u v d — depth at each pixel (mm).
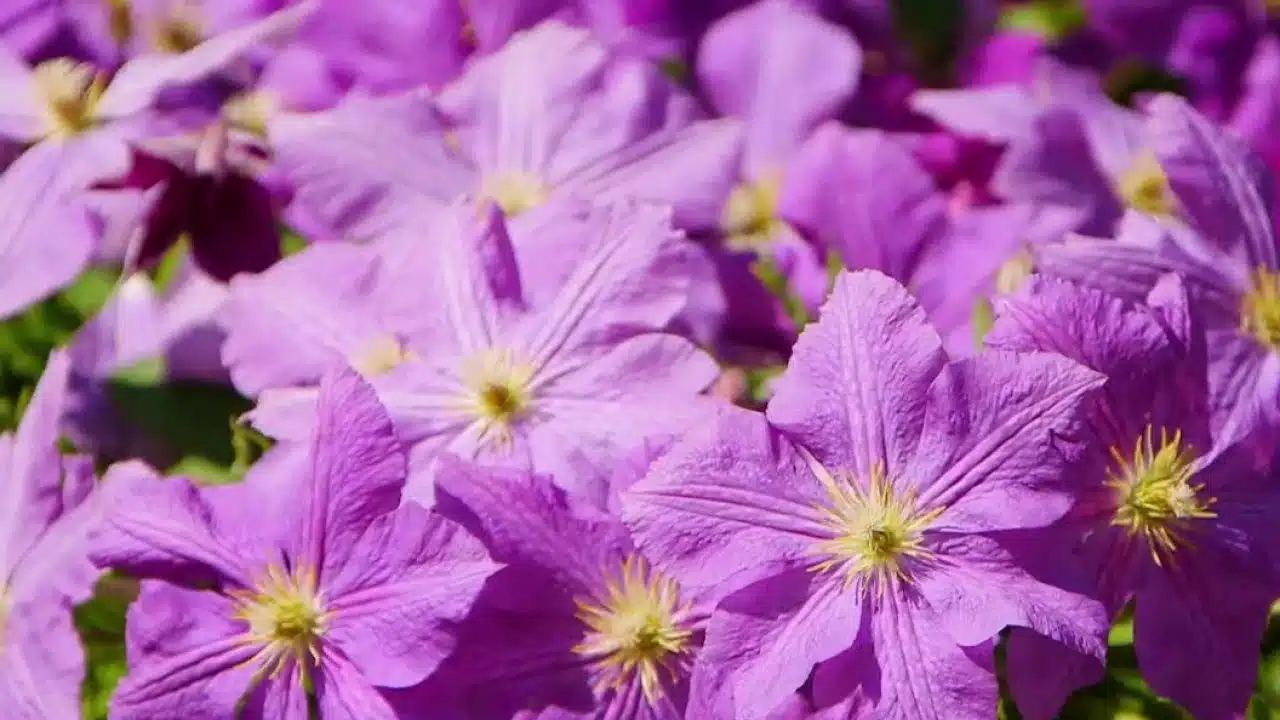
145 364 1017
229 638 910
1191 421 933
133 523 911
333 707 902
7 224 1003
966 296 1002
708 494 888
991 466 897
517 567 899
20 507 949
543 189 1000
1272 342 966
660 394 924
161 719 900
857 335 900
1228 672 934
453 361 935
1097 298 913
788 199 1019
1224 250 974
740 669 883
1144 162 1040
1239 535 934
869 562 898
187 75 999
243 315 961
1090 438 913
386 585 895
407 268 954
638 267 938
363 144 995
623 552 906
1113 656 960
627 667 906
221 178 1005
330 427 900
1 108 1021
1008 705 937
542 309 938
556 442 924
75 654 929
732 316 977
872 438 900
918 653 892
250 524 914
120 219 997
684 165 1000
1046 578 899
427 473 919
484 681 896
